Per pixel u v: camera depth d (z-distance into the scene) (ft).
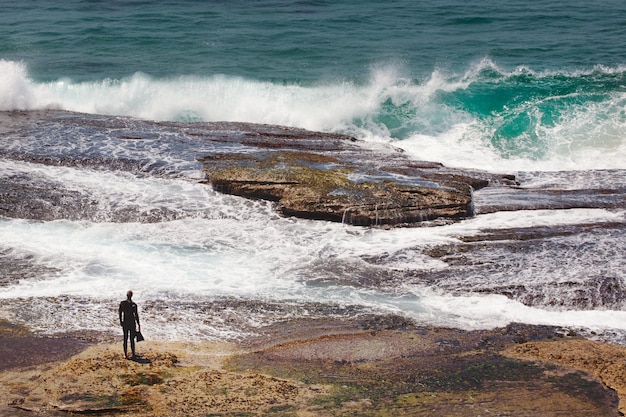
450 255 71.56
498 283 66.64
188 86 123.95
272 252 73.15
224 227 78.23
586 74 127.03
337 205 79.25
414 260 70.95
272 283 67.41
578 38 151.64
